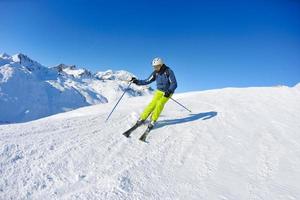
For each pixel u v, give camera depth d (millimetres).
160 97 7105
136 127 6859
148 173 5000
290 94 12586
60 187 4273
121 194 4227
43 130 6609
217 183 4875
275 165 5668
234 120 8797
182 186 4703
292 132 7734
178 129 7617
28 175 4473
